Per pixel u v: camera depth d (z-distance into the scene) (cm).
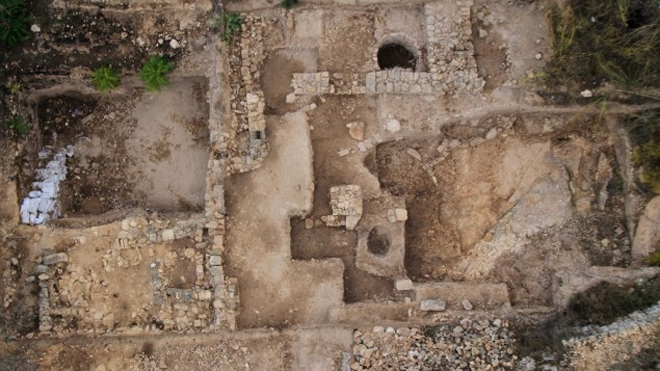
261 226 997
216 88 1000
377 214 1021
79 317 993
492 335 959
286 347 978
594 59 966
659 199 972
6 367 970
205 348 978
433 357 963
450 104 1007
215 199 988
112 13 1009
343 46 1019
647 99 965
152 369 977
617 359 889
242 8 1014
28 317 988
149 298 994
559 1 976
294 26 1011
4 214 992
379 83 998
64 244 998
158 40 1017
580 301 952
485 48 1016
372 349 971
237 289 987
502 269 1039
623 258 995
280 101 1020
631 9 954
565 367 910
